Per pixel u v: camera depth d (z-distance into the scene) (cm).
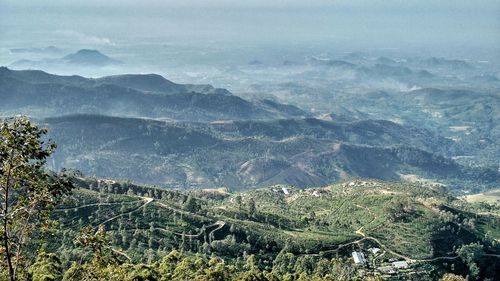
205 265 16650
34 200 4997
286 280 18325
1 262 5128
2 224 4928
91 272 5753
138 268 14450
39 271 12225
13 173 4819
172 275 15362
